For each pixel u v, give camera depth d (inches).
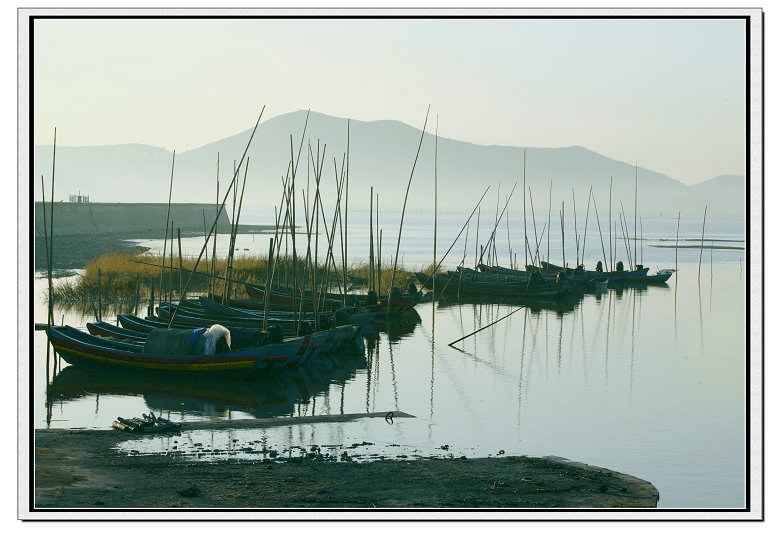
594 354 1669.5
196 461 861.2
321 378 1375.5
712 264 3978.8
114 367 1307.8
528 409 1179.3
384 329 1969.7
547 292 2659.9
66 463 841.5
